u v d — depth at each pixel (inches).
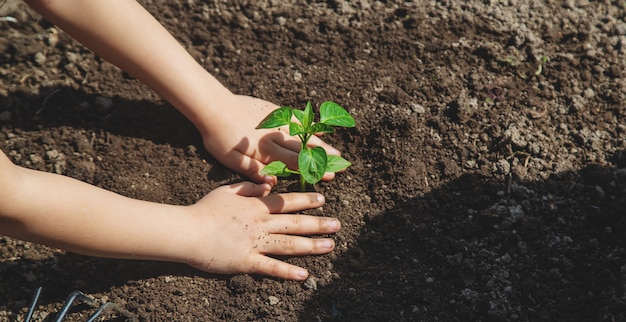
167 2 49.7
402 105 46.5
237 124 44.3
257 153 44.4
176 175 45.0
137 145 45.9
